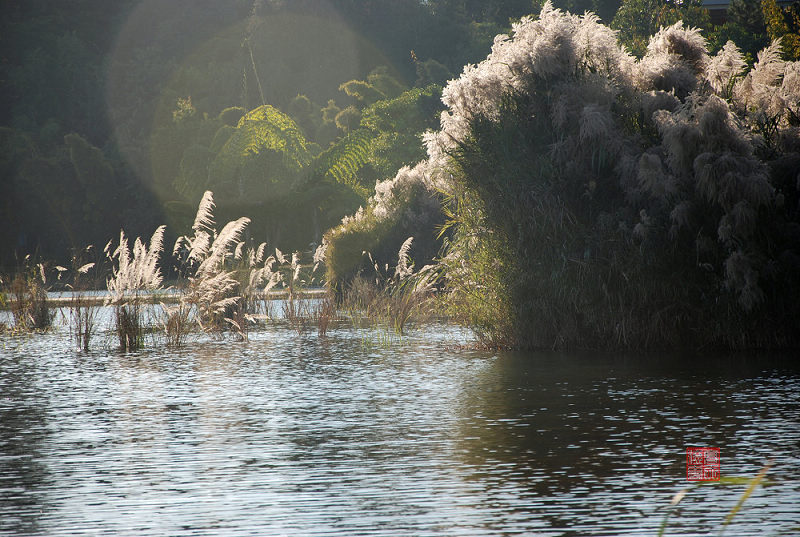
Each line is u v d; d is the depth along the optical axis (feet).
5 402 53.57
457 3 376.27
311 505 31.65
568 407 49.57
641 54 226.17
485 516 30.19
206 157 244.01
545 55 76.84
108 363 72.28
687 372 61.57
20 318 100.63
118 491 33.83
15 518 30.55
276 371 66.74
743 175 68.95
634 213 74.84
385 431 43.96
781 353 70.64
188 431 44.62
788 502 31.40
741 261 69.82
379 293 114.01
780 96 78.33
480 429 44.04
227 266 101.19
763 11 219.82
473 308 78.95
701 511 30.55
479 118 79.77
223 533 28.73
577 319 75.51
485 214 76.95
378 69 316.19
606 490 33.14
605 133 72.64
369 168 249.96
